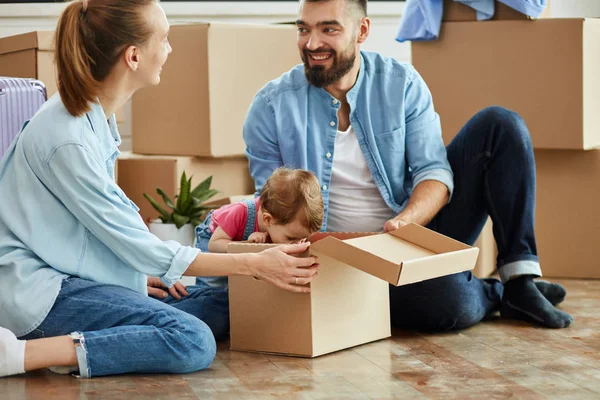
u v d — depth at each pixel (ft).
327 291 7.73
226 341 8.45
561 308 9.53
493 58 11.11
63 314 7.20
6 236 7.37
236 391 6.79
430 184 8.80
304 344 7.66
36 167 7.23
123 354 7.07
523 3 10.72
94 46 7.15
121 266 7.48
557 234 11.35
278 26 12.09
